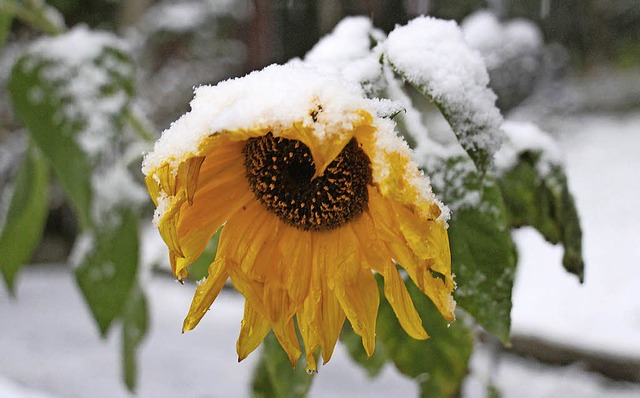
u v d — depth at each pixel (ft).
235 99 1.22
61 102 1.95
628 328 5.50
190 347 5.30
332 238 1.43
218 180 1.44
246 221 1.44
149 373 4.64
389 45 1.38
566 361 5.13
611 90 14.24
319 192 1.42
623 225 8.21
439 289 1.24
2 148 9.36
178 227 1.38
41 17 2.30
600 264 7.07
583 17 14.78
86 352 5.11
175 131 1.23
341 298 1.36
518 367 5.17
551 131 11.10
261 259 1.43
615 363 4.99
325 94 1.17
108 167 2.32
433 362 1.79
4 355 4.96
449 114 1.33
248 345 1.37
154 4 11.46
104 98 1.97
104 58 2.00
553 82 11.54
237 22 11.16
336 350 5.36
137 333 2.41
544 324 5.51
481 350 4.99
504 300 1.49
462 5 7.24
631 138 11.63
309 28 5.13
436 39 1.38
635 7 15.35
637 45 15.39
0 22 2.31
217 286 1.36
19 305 6.58
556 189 1.70
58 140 1.94
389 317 1.78
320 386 4.49
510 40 8.64
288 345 1.38
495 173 1.71
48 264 9.48
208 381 4.54
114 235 2.06
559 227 1.71
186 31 10.81
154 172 1.23
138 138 2.33
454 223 1.51
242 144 1.45
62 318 6.12
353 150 1.42
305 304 1.40
